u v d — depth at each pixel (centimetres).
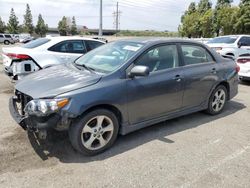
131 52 420
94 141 378
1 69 1070
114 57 428
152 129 472
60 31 9531
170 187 309
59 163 350
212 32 4631
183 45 483
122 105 388
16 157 360
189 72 477
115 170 339
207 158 377
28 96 362
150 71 424
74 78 378
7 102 600
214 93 541
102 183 312
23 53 670
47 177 319
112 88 373
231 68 571
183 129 477
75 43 760
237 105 639
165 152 390
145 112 422
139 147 403
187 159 372
